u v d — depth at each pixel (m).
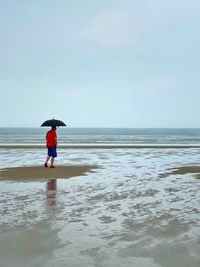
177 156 22.42
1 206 7.04
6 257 4.11
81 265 3.87
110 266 3.85
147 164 16.67
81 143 44.72
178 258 4.09
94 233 5.15
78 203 7.38
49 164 16.50
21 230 5.27
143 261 4.00
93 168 14.66
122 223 5.75
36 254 4.22
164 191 8.97
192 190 9.14
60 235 5.03
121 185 9.94
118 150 29.22
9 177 11.63
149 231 5.26
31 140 55.38
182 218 6.12
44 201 7.58
